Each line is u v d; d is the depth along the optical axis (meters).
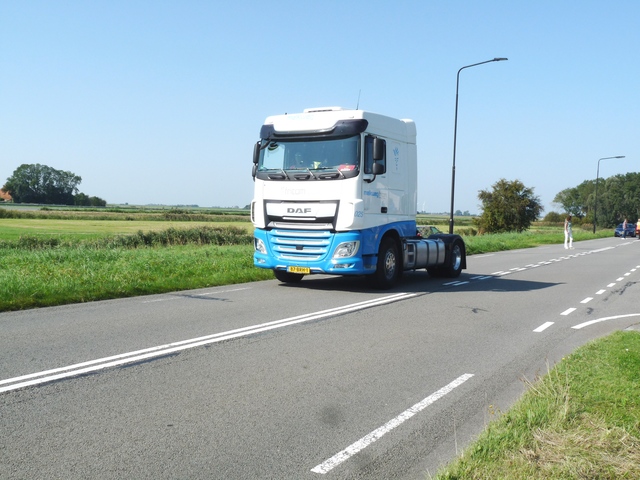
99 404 5.21
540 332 8.91
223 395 5.54
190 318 9.59
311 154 13.10
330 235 12.88
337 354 7.24
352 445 4.40
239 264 18.00
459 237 17.48
